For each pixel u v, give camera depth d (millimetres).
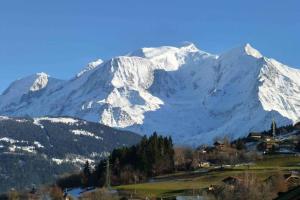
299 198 86062
